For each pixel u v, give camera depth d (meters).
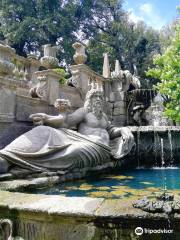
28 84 10.29
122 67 39.00
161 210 2.68
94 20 39.16
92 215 2.75
